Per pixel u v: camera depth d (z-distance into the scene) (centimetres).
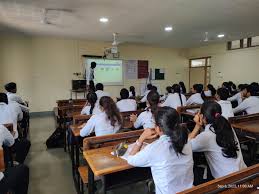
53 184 258
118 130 229
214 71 871
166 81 962
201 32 627
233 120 264
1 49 642
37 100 708
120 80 849
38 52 698
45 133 491
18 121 360
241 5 394
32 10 420
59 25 539
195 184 162
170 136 124
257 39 708
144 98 484
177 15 454
